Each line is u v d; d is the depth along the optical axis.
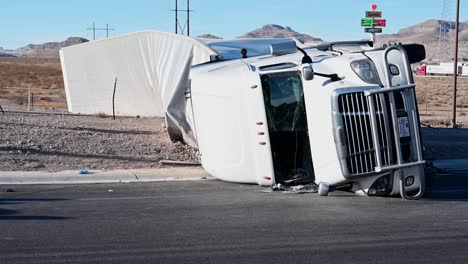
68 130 21.16
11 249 8.12
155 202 11.38
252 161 12.48
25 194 12.27
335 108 10.69
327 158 11.05
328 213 10.22
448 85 84.50
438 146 20.12
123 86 28.44
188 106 19.83
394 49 11.12
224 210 10.57
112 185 13.52
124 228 9.28
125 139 20.00
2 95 56.50
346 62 11.21
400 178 10.86
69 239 8.64
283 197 11.63
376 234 8.82
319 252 7.93
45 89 71.31
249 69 12.45
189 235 8.84
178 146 19.14
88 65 29.48
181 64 21.28
